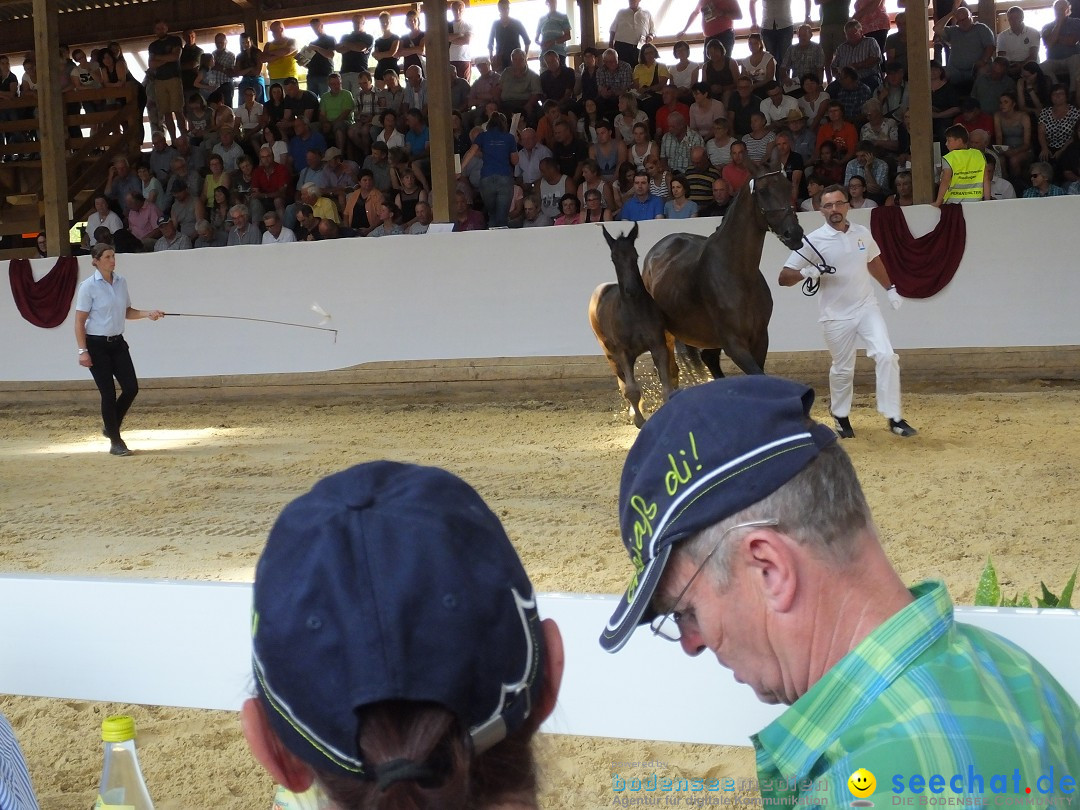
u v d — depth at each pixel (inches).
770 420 45.3
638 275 341.1
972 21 511.2
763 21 567.5
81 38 717.9
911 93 420.8
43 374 514.0
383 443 376.5
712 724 64.8
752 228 316.5
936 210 412.8
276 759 35.2
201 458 365.1
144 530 261.0
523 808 32.7
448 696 30.1
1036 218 403.5
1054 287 404.8
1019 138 470.3
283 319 482.3
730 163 480.7
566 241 448.5
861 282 318.3
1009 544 210.1
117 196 590.2
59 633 74.3
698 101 509.7
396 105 585.0
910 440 319.6
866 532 45.4
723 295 321.4
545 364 468.4
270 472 331.6
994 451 299.0
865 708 42.7
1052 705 45.6
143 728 143.7
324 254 474.9
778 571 44.3
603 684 66.3
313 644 30.4
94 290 370.6
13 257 603.8
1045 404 374.3
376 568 31.1
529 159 525.7
